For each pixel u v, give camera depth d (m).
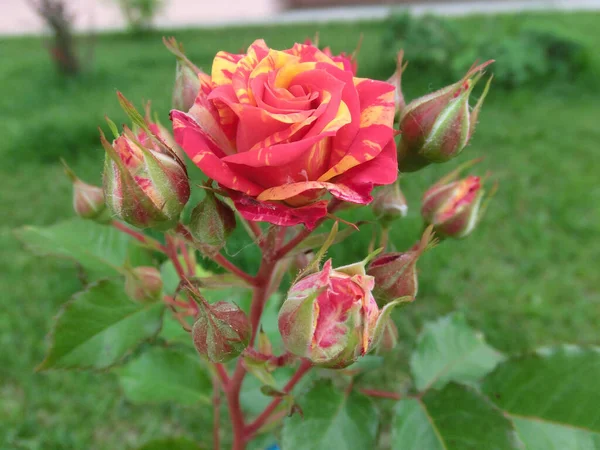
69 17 0.98
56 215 0.54
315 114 0.10
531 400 0.17
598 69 0.90
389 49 0.92
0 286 0.45
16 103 0.88
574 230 0.51
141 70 1.04
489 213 0.53
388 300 0.14
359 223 0.13
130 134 0.12
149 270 0.16
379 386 0.36
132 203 0.12
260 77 0.11
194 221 0.12
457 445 0.15
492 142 0.68
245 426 0.19
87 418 0.36
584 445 0.16
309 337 0.11
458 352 0.20
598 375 0.16
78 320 0.16
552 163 0.62
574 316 0.42
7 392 0.37
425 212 0.17
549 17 1.31
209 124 0.11
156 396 0.22
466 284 0.45
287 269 0.16
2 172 0.63
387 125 0.11
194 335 0.13
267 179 0.11
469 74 0.14
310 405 0.16
